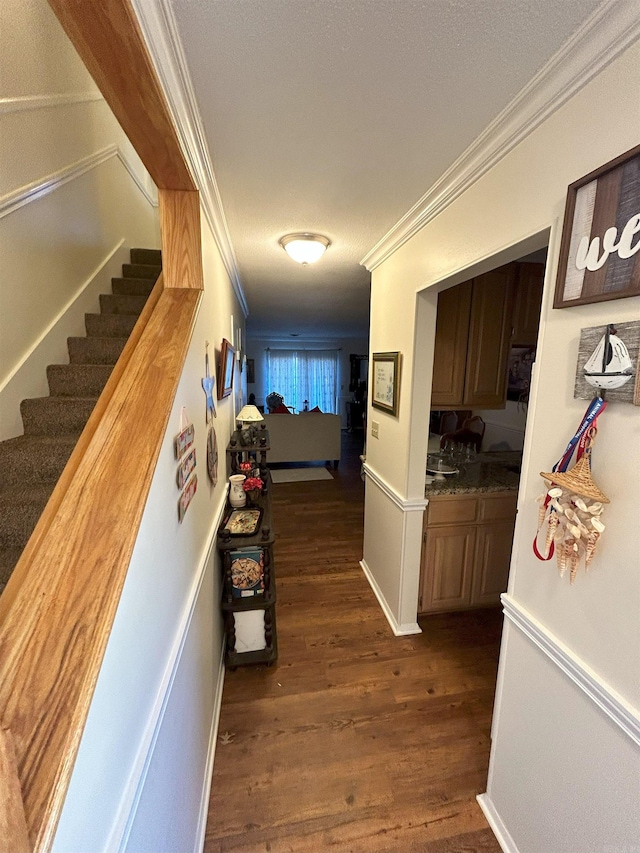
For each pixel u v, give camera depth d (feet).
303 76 2.88
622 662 2.61
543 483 3.33
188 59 2.69
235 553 5.96
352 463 19.76
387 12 2.35
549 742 3.30
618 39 2.40
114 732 1.98
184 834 3.36
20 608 1.80
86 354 6.98
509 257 3.99
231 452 7.54
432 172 4.37
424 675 6.09
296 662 6.36
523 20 2.41
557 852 3.25
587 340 2.78
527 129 3.32
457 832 4.01
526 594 3.58
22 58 5.50
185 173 3.74
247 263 8.38
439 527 7.14
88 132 7.68
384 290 7.49
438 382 7.11
